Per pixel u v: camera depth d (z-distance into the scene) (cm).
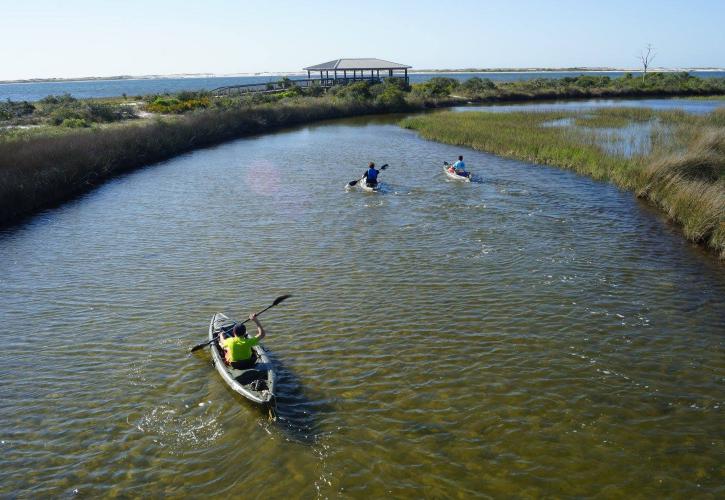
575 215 2223
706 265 1689
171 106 5916
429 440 933
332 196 2633
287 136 5069
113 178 3177
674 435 940
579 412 1001
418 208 2372
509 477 852
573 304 1424
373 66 9769
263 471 869
